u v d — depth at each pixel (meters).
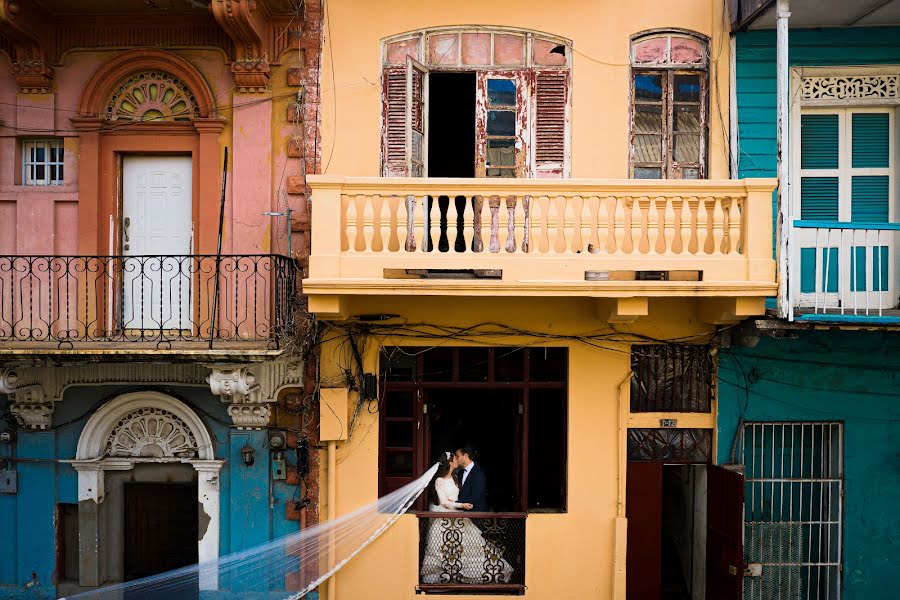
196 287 7.82
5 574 7.82
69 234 7.90
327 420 7.57
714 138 7.80
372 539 7.63
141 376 7.70
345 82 7.73
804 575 7.91
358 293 6.80
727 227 7.10
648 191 6.91
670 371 7.88
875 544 7.80
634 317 7.17
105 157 7.89
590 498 7.70
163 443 7.85
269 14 7.59
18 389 7.50
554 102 7.82
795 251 7.33
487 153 7.84
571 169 7.80
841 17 7.53
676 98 7.90
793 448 7.98
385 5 7.75
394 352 7.89
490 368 7.84
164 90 7.89
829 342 7.79
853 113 7.95
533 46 7.83
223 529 7.73
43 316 7.84
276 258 7.04
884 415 7.82
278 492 7.72
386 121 7.79
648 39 7.85
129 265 7.98
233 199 7.73
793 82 7.89
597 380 7.72
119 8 7.58
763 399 7.79
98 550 7.81
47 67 7.77
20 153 7.98
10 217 7.92
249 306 7.74
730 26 7.79
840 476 7.82
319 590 7.72
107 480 7.95
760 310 6.95
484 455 8.57
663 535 9.66
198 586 7.70
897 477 7.82
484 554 7.68
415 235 7.08
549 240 6.93
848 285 7.32
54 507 7.80
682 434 7.92
